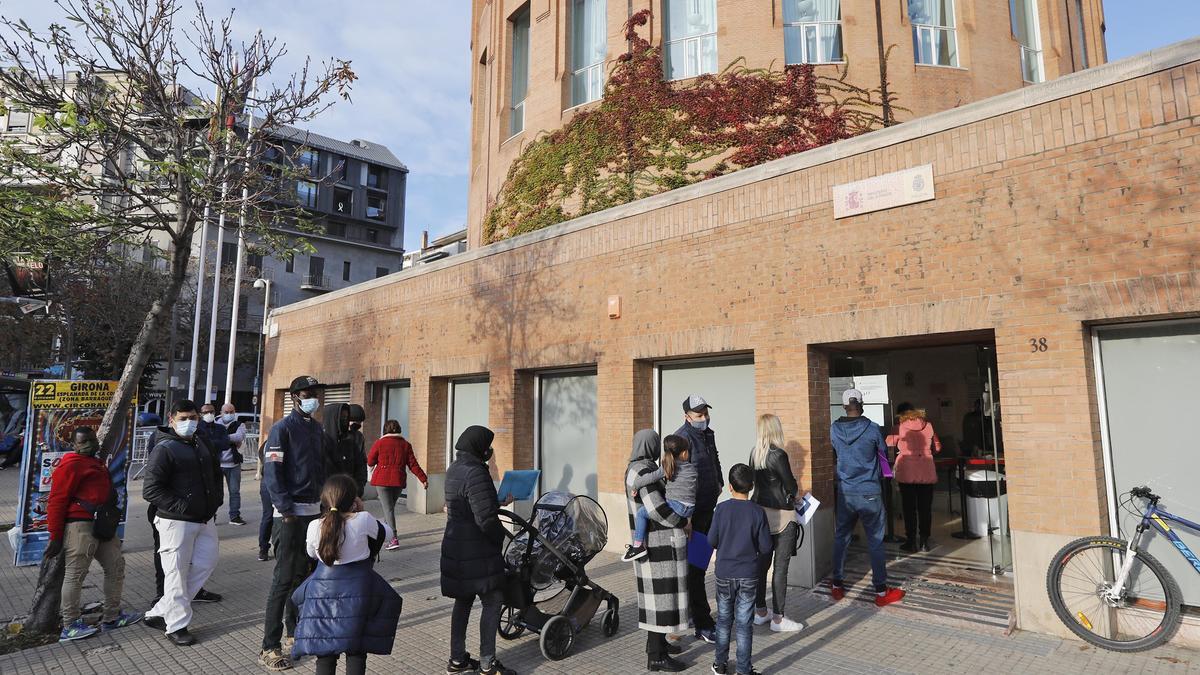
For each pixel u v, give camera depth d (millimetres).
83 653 5324
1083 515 5230
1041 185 5602
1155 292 4980
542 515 5637
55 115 6973
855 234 6684
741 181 7652
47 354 30875
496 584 4738
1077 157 5438
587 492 9664
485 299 11172
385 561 8492
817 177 7023
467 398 12234
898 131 6445
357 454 8031
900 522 9133
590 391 9789
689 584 5551
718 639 4738
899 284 6340
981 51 12070
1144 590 5168
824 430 7152
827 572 7070
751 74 11797
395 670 4973
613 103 12539
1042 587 5395
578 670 4953
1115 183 5234
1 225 6691
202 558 5891
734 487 4750
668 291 8289
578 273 9516
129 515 12141
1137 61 5180
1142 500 5168
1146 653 4895
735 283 7613
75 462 5762
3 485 16781
